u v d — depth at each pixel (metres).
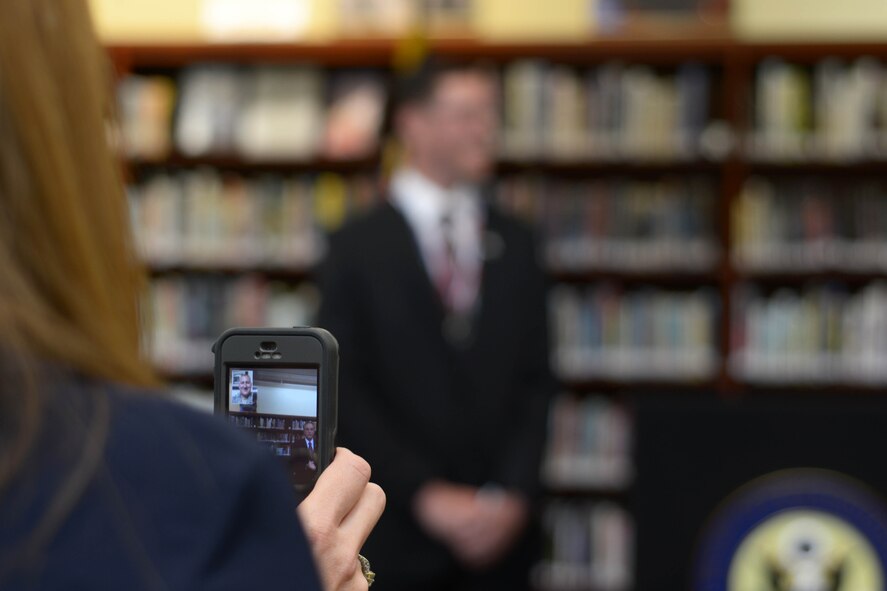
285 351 0.72
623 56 3.83
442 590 2.38
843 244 3.76
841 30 3.92
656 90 3.79
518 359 2.61
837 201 3.78
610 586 3.75
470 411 2.51
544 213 3.80
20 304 0.43
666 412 2.50
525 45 3.77
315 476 0.70
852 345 3.73
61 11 0.47
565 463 3.79
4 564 0.39
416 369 2.49
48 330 0.43
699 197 3.81
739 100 3.76
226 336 0.74
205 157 3.86
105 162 0.49
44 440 0.41
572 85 3.79
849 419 2.44
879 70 3.77
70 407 0.42
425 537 2.35
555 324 3.79
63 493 0.40
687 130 3.78
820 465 2.44
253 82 3.92
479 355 2.54
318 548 0.63
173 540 0.41
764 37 3.74
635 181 3.92
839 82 3.76
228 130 3.87
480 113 2.73
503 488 2.48
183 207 3.84
